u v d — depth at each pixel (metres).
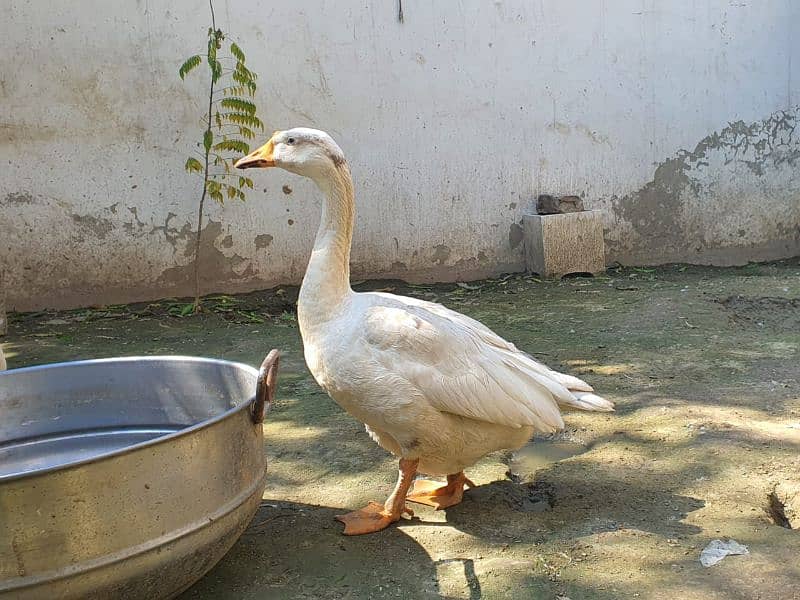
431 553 1.27
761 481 1.46
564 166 3.56
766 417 1.76
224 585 1.19
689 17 3.60
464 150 3.43
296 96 3.20
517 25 3.42
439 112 3.38
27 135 2.93
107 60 2.98
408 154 3.36
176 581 1.04
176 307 3.02
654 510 1.37
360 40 3.24
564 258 3.46
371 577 1.20
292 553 1.28
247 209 3.19
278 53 3.16
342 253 1.35
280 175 3.20
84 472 0.91
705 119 3.69
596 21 3.50
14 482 0.88
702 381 2.02
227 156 3.14
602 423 1.77
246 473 1.11
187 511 1.00
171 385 1.37
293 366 2.26
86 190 3.01
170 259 3.13
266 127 3.18
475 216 3.48
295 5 3.15
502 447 1.40
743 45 3.69
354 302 1.33
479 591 1.16
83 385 1.37
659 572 1.18
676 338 2.43
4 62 2.88
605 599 1.12
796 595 1.12
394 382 1.26
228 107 3.05
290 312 2.98
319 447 1.68
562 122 3.53
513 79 3.45
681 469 1.52
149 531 0.97
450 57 3.36
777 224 3.86
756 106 3.74
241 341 2.54
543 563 1.22
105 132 3.01
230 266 3.20
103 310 3.00
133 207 3.07
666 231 3.72
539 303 2.99
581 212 3.46
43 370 1.35
